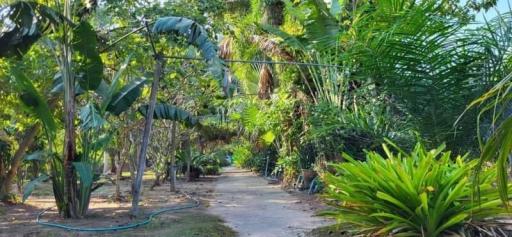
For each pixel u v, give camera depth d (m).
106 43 10.02
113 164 20.48
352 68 8.53
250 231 7.67
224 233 7.42
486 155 2.36
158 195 13.62
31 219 8.76
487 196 5.43
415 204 5.75
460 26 7.41
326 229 7.46
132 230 7.63
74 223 8.23
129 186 16.97
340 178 6.59
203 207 10.73
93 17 9.99
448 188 5.66
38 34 7.75
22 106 8.51
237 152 30.42
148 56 10.34
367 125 9.05
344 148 10.66
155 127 16.42
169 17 8.22
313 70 11.91
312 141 12.59
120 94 9.02
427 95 7.77
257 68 15.94
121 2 9.70
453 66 7.61
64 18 7.70
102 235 7.20
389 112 8.70
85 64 8.29
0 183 11.10
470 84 7.62
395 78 7.80
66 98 8.62
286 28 12.66
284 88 13.74
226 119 22.72
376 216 5.97
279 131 14.59
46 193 14.45
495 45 7.48
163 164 17.33
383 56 7.64
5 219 8.76
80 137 9.38
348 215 6.21
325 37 9.48
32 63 9.27
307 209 10.24
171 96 13.50
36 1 8.16
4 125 11.24
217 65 7.82
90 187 9.09
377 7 7.96
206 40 7.88
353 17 9.06
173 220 8.61
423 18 7.19
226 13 14.03
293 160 14.71
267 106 15.11
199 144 23.89
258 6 13.27
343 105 10.59
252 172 26.81
